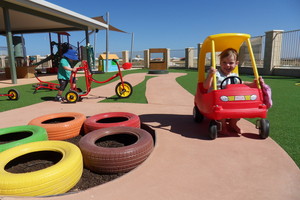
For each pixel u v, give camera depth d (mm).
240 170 2264
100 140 3162
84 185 2244
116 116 3781
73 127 3396
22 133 3180
